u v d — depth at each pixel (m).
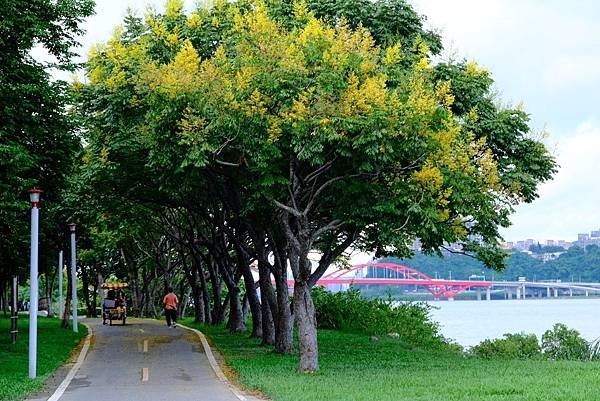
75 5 23.98
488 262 27.95
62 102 23.39
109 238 48.38
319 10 24.44
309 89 19.16
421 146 20.61
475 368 22.91
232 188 25.80
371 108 19.14
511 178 25.44
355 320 40.78
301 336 21.92
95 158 26.28
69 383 20.12
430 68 22.91
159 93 20.31
